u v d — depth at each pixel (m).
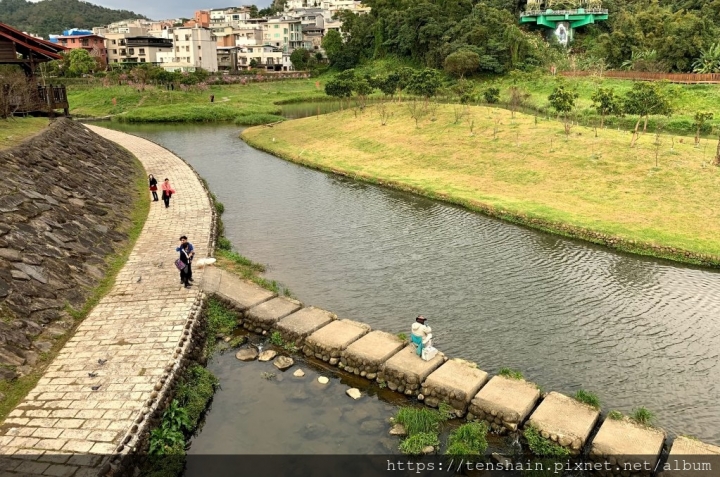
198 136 60.69
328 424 13.13
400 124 50.78
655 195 28.89
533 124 45.16
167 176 36.28
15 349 13.68
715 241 23.25
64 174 26.22
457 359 15.02
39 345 14.38
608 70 77.88
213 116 75.44
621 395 14.34
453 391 13.41
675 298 19.70
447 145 42.72
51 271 17.28
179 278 19.42
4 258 16.09
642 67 74.62
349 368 15.27
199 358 15.49
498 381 14.03
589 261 22.97
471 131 44.91
